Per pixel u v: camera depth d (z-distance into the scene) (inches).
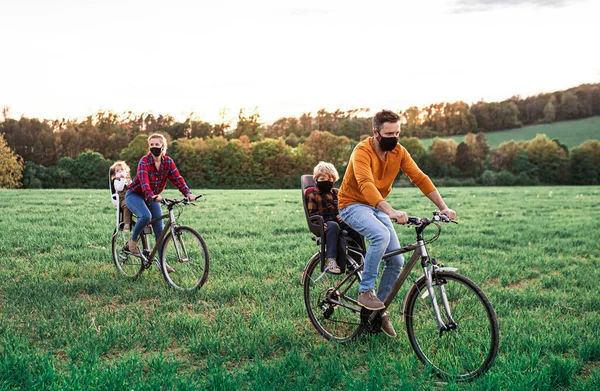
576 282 270.1
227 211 674.8
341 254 176.2
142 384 133.3
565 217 627.5
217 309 213.2
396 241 168.9
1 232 420.5
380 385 135.6
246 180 3489.2
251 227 485.1
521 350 165.0
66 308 207.5
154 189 261.0
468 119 4904.0
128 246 263.3
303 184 190.9
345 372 146.7
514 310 212.8
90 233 423.2
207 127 4151.1
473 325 155.6
